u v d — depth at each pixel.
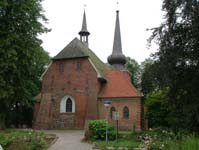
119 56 68.88
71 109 49.66
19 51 34.16
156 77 30.91
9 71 34.19
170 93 31.42
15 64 33.47
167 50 31.12
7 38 32.97
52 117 49.62
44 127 49.19
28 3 34.66
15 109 54.25
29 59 35.09
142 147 27.36
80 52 50.31
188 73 30.84
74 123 48.50
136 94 47.25
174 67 30.33
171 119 33.00
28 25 35.12
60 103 49.84
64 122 48.91
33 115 52.62
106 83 50.31
